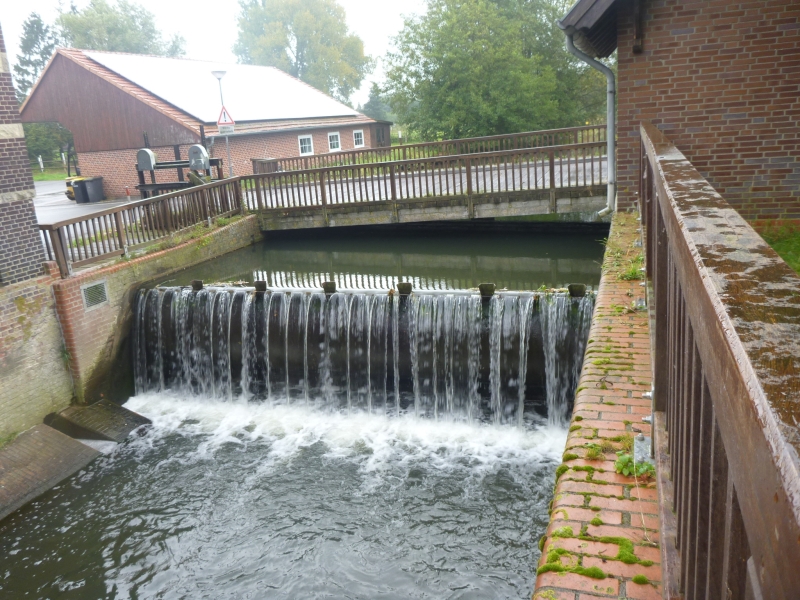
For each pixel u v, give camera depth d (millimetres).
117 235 11703
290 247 14820
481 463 7777
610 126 8430
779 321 661
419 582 5961
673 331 1947
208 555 6641
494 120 29828
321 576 6172
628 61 7559
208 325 10195
